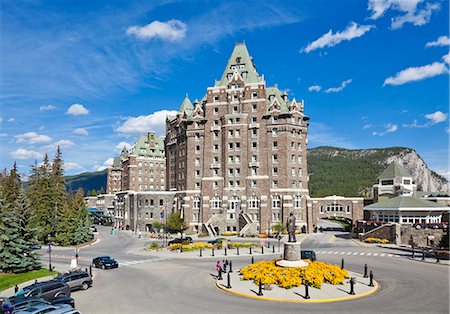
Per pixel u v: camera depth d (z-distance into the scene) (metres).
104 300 32.31
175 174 120.25
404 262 51.66
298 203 97.56
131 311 28.72
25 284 41.03
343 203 102.62
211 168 102.44
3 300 29.66
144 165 166.50
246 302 30.66
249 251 63.53
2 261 44.97
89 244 81.88
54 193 92.06
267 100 103.88
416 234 73.25
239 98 102.06
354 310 28.19
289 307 29.06
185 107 119.44
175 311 28.41
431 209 79.38
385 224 77.38
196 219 103.88
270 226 95.75
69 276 35.75
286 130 97.81
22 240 45.97
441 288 35.41
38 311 24.91
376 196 101.81
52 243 81.19
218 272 40.22
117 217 132.88
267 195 97.00
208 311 28.23
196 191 104.31
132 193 119.81
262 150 98.94
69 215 82.81
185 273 44.06
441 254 55.84
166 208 113.06
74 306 29.98
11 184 89.00
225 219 99.06
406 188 100.38
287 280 34.53
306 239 83.88
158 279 40.81
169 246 71.25
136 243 82.62
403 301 30.70
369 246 71.50
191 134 106.19
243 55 107.50
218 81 108.88
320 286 34.34
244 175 99.25
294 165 98.25
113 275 43.94
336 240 81.88
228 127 101.31
